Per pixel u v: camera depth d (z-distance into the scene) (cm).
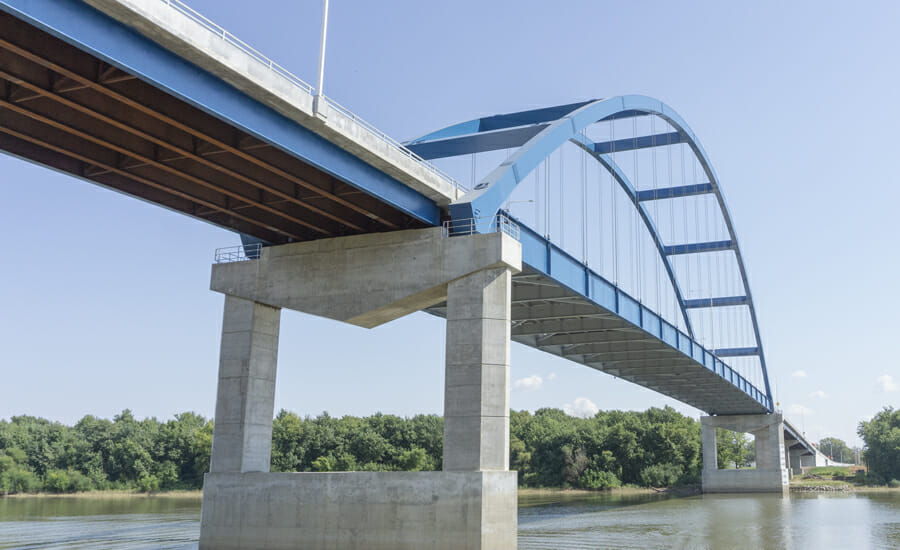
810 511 6400
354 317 3466
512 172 3784
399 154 3177
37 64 2273
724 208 7788
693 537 4059
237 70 2436
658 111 6034
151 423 13700
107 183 3152
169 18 2219
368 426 12838
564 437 13512
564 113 5125
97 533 4284
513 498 3008
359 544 3061
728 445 15075
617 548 3484
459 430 3114
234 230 3691
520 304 4981
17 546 3566
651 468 12888
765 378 10100
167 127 2689
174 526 4769
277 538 3209
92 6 2083
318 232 3678
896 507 7025
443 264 3319
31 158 2870
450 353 3219
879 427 15612
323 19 2841
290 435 12431
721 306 9112
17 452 12000
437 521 2969
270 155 2877
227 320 3675
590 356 6638
